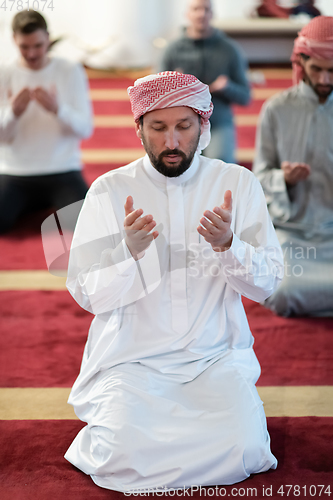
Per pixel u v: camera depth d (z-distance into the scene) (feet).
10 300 21.18
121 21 52.75
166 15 52.95
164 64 28.55
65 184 26.71
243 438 11.76
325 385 16.21
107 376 12.66
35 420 14.87
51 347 18.31
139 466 11.66
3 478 12.74
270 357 17.60
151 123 11.94
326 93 19.97
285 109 20.63
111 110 44.04
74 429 14.48
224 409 12.13
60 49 53.06
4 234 26.58
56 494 12.15
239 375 12.77
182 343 12.82
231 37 53.98
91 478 12.60
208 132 12.89
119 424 11.75
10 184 26.53
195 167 12.91
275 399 15.58
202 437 11.75
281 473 12.64
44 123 26.21
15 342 18.58
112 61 53.42
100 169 33.22
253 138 38.50
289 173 19.62
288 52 54.70
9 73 26.11
